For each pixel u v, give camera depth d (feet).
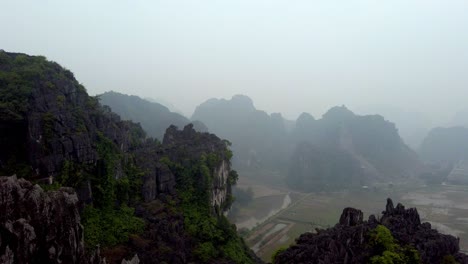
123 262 130.62
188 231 196.75
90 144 187.62
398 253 112.37
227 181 303.48
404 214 143.02
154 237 173.47
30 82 181.27
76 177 167.43
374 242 118.11
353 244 119.55
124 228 169.37
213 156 261.44
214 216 226.58
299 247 121.29
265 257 253.44
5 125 161.07
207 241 195.72
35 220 99.66
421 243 120.16
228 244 204.33
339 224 137.80
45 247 99.40
